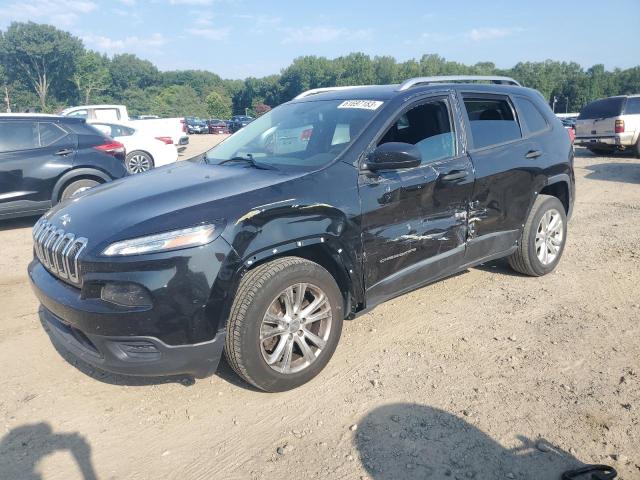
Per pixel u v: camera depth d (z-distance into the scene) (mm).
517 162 4602
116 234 2889
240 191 3180
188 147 25016
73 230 3098
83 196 3680
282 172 3510
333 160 3527
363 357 3701
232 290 2953
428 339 3951
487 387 3305
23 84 95688
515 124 4801
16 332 4137
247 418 3047
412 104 3982
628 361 3592
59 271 3123
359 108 3963
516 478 2545
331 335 3391
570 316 4316
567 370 3488
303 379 3311
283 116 4418
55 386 3383
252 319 2998
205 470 2645
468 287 4973
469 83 4590
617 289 4887
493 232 4508
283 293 3131
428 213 3895
